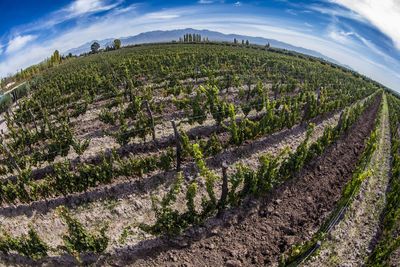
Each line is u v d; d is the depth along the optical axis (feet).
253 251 40.55
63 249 35.91
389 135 89.51
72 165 55.21
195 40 339.77
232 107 59.26
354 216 45.88
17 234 41.88
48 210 46.01
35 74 176.45
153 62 120.16
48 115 81.76
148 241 40.91
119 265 37.96
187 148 52.21
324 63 247.50
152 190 50.24
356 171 54.19
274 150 63.46
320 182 55.83
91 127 70.49
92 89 89.40
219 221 44.45
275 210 47.88
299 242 40.98
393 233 44.34
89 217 45.19
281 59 180.55
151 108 72.02
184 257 39.47
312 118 81.46
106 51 280.92
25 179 47.24
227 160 57.88
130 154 58.18
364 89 145.07
